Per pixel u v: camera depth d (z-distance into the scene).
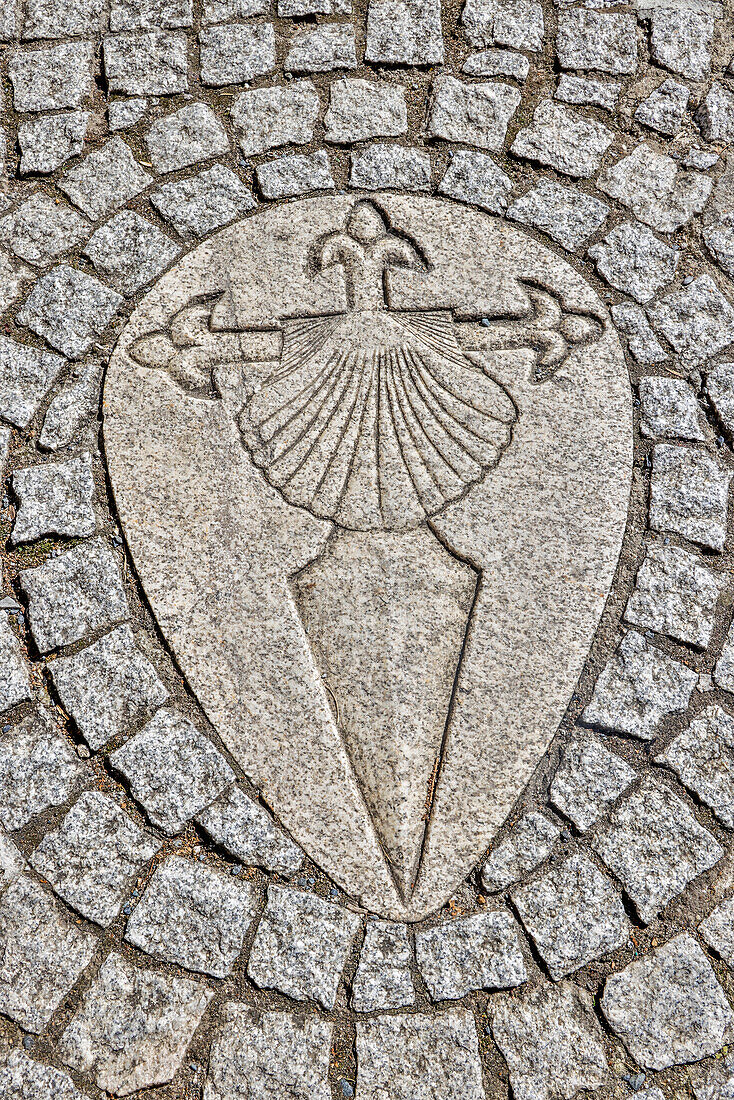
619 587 2.34
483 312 2.41
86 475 2.35
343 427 2.36
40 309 2.42
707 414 2.41
